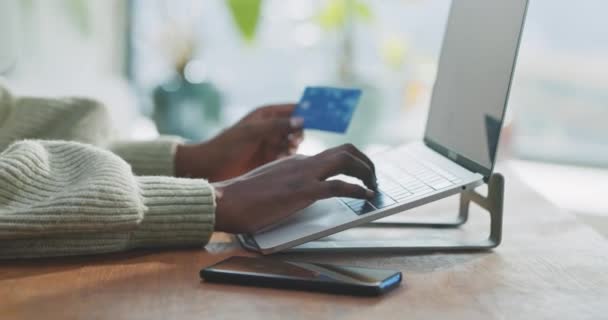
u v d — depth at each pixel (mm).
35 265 834
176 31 3143
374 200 968
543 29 3023
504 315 686
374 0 3162
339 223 915
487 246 940
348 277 751
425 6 3150
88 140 1323
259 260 819
